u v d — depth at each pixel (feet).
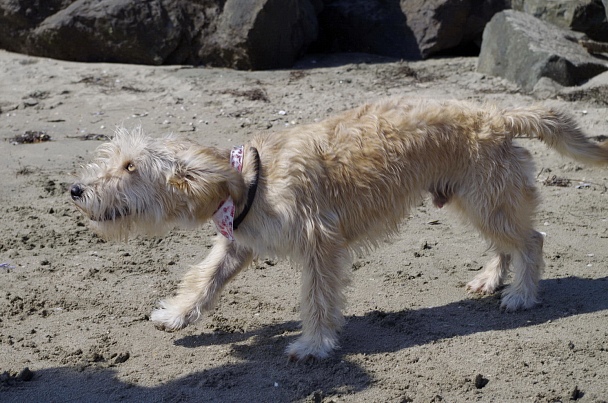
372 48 19.10
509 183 9.16
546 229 10.97
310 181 8.55
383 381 8.38
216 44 17.69
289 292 9.77
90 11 17.69
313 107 14.89
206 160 8.39
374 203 8.86
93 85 16.28
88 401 8.20
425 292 9.76
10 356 8.74
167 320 9.07
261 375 8.48
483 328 9.09
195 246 10.72
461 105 9.26
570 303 9.46
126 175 8.38
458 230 11.05
